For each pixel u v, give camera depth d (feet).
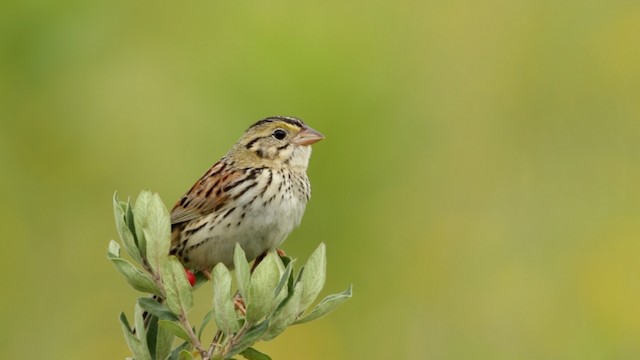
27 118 45.47
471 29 49.75
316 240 43.47
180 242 31.81
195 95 46.03
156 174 44.83
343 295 23.29
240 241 31.68
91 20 46.16
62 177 45.06
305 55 45.85
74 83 45.85
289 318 22.97
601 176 49.03
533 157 48.52
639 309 46.65
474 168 47.11
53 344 43.39
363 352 44.21
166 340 24.32
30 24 45.47
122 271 23.08
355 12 48.26
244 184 31.73
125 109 45.88
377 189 44.86
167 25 47.78
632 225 48.03
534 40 50.44
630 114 50.29
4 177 44.68
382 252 44.52
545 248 46.93
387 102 45.93
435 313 44.93
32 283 43.93
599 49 50.85
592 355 46.16
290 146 33.19
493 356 45.42
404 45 48.49
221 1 48.03
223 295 22.71
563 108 50.11
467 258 45.80
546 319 45.96
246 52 46.34
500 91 49.06
